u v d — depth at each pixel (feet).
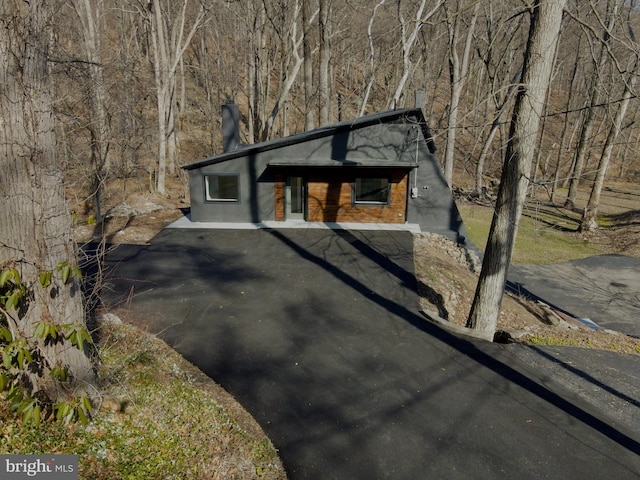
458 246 47.03
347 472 15.12
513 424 18.22
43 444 11.71
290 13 81.35
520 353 25.52
